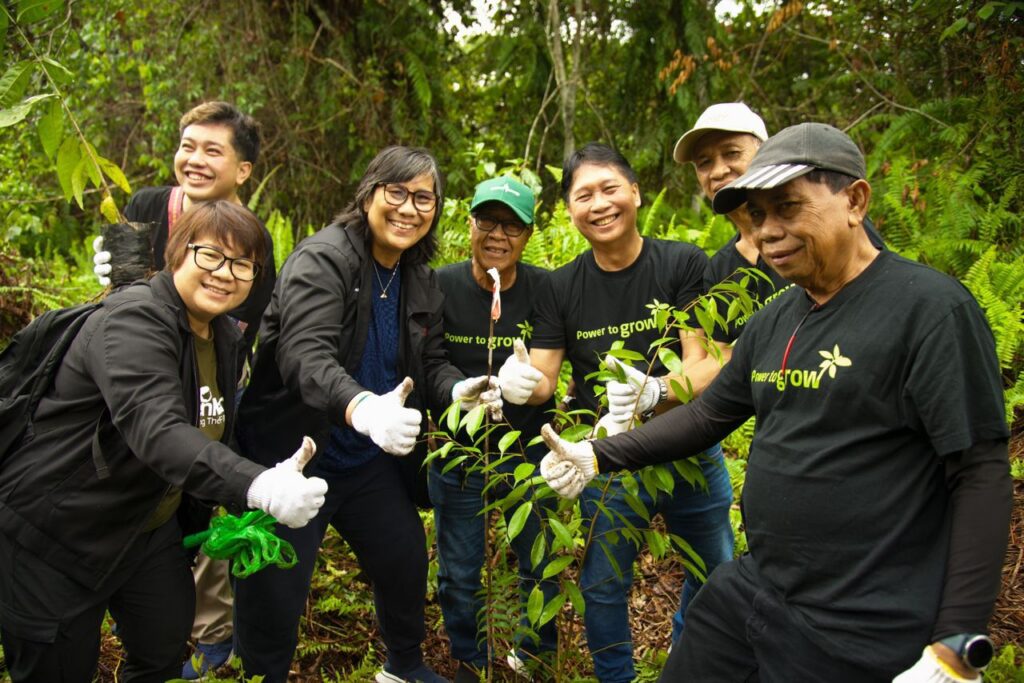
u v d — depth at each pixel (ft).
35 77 8.43
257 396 7.85
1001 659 7.88
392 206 7.45
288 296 7.25
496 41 23.31
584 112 23.34
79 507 6.07
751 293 7.75
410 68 21.99
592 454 6.24
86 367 6.06
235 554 6.10
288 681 9.23
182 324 6.34
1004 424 4.67
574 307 8.53
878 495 4.94
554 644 8.68
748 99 22.21
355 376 7.88
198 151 10.15
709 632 6.06
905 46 17.78
